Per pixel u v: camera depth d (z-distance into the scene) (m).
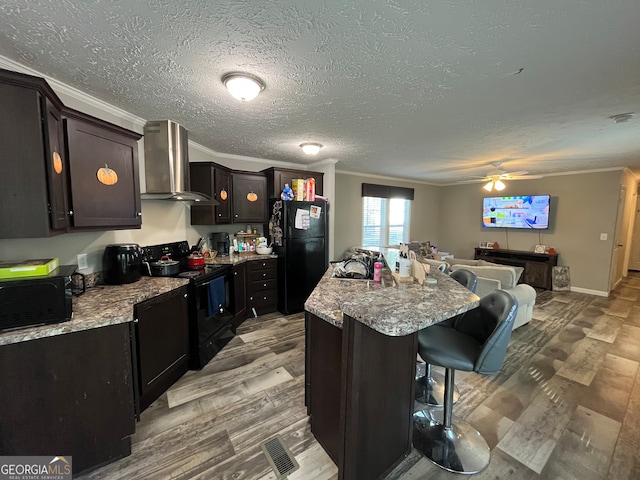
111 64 1.64
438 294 1.51
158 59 1.59
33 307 1.36
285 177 4.16
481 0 1.12
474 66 1.63
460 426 1.84
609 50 1.46
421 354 1.63
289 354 2.80
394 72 1.71
